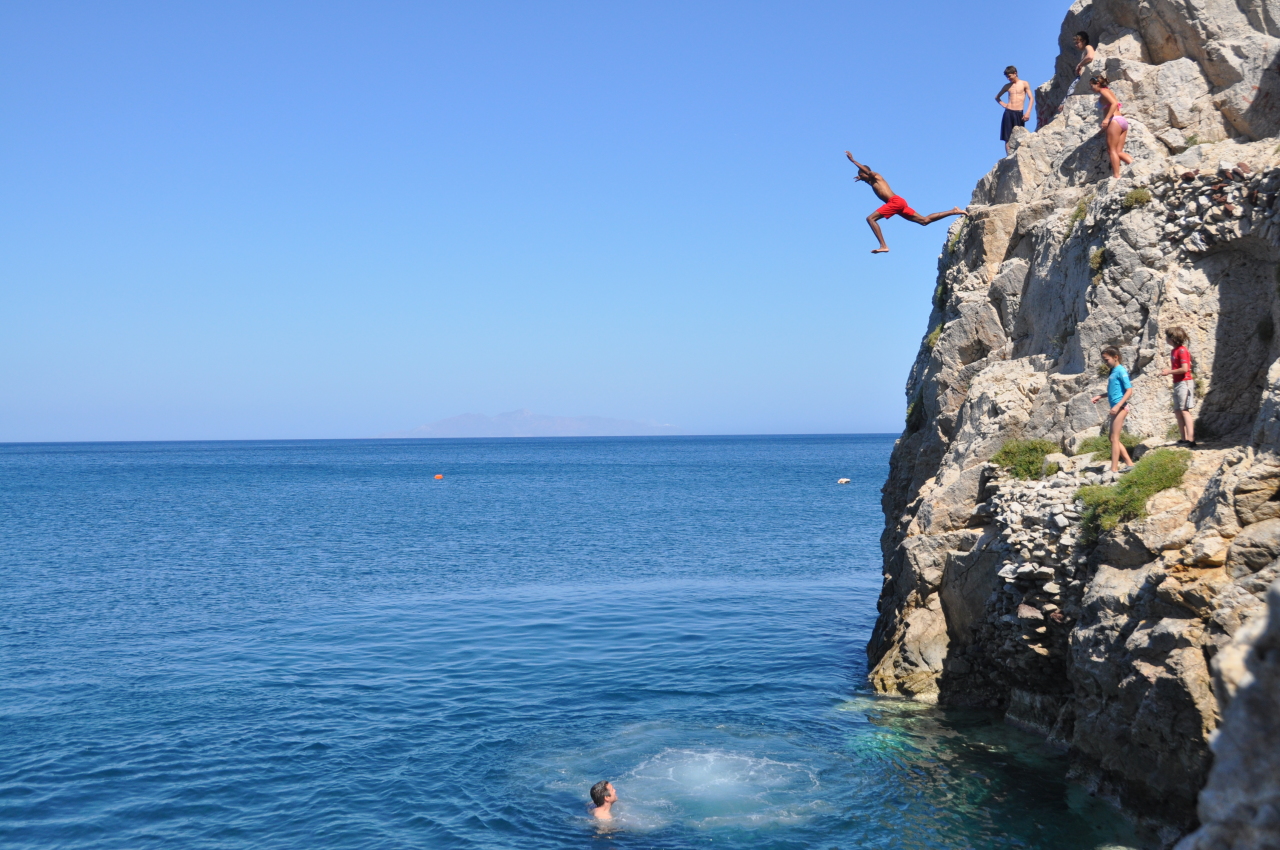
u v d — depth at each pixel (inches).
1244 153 877.8
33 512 3521.2
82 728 906.1
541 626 1387.8
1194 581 588.4
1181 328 800.3
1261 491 576.4
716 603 1572.3
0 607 1572.3
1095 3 1144.2
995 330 1084.5
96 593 1710.1
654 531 2728.8
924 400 1187.9
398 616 1475.1
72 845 655.1
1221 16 983.0
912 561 977.5
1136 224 856.9
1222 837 303.3
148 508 3737.7
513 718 930.7
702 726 895.1
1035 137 1159.6
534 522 3063.5
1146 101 1024.2
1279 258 716.7
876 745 826.8
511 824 674.8
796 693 1014.4
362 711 958.4
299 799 727.7
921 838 633.6
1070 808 669.9
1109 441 820.6
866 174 810.2
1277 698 298.5
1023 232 1087.0
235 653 1227.2
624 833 655.8
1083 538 722.2
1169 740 585.0
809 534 2615.7
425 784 754.2
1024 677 847.1
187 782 764.0
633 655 1204.5
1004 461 919.7
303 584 1806.1
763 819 673.0
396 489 5039.4
